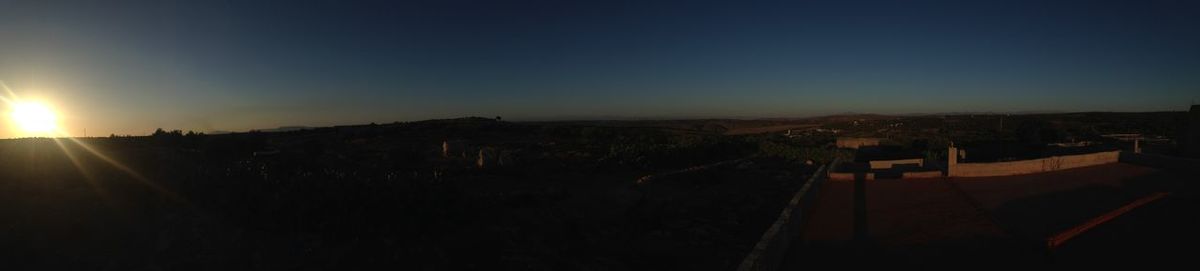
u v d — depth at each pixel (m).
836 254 9.77
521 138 51.69
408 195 12.36
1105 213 11.94
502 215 14.19
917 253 9.73
